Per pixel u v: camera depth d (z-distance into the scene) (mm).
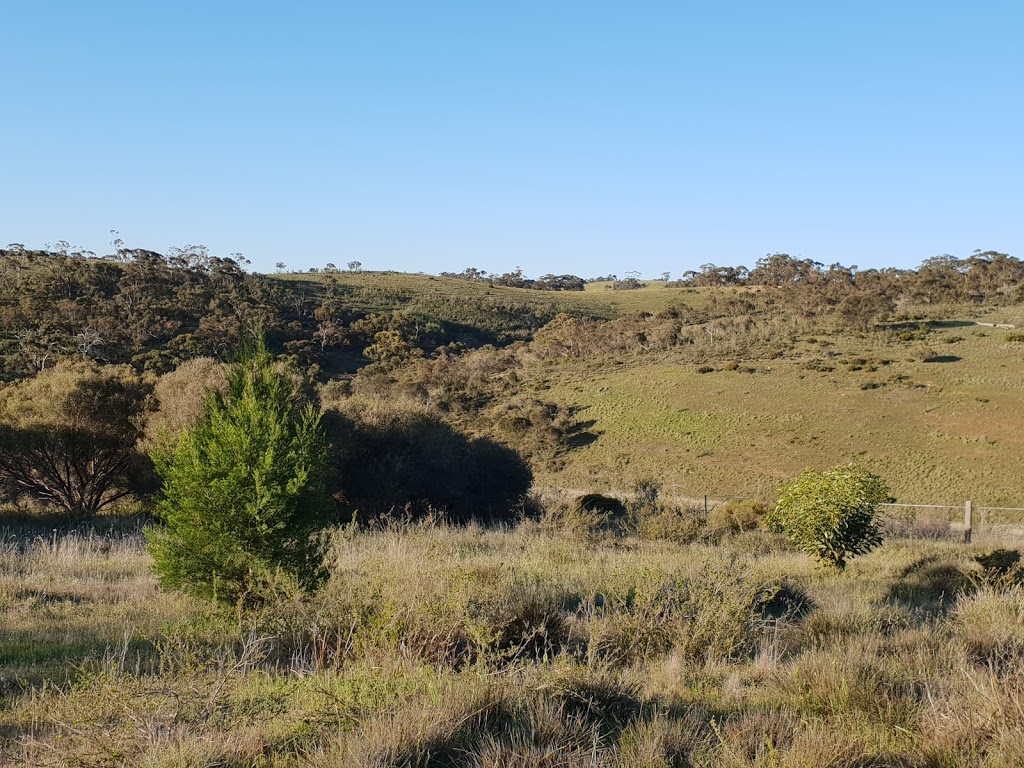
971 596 8734
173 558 8492
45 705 5125
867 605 8523
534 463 54594
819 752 3949
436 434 28953
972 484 43250
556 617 7254
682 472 49781
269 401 8992
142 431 25516
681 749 4184
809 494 12711
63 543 13820
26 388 27469
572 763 3863
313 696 5043
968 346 71062
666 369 73250
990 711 4312
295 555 8570
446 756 4121
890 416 55406
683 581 8680
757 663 6273
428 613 6516
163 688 4895
